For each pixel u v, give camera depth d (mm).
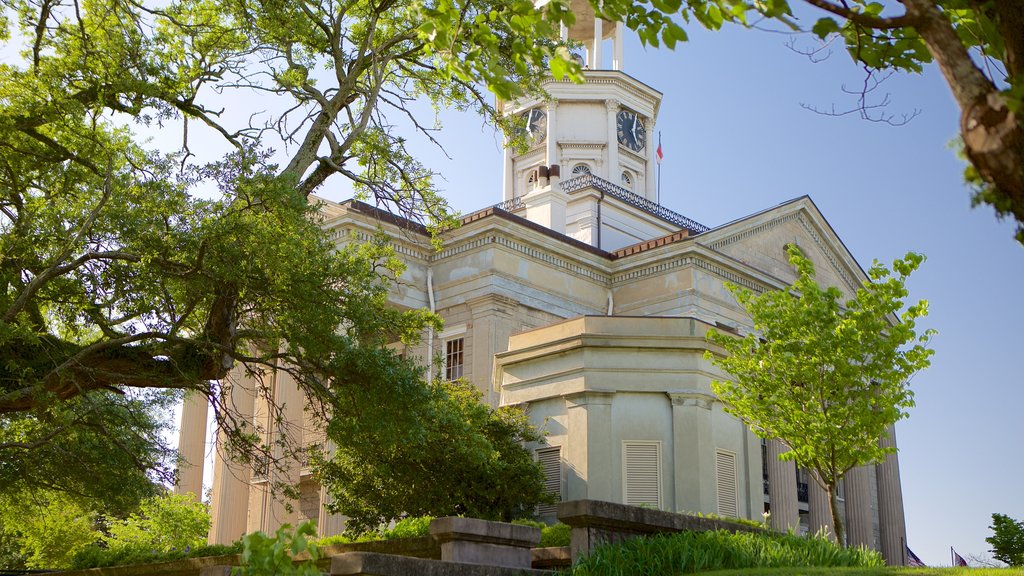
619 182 57406
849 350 21203
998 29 5531
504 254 38938
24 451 22859
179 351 18203
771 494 34438
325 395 18766
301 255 17016
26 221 18016
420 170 22453
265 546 7750
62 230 17859
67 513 36906
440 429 20688
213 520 39344
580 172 57281
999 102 4746
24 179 18656
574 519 13680
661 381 24828
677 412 24594
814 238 47656
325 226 37469
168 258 17109
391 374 17766
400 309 38469
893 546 42125
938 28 5160
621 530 14062
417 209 22422
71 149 18906
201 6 21016
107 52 18797
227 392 23328
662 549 13242
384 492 22562
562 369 25297
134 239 16781
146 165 18078
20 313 17359
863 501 39750
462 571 12133
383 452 20359
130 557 23578
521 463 23203
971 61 5012
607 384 24672
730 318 41344
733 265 41562
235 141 20500
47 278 16344
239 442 20438
